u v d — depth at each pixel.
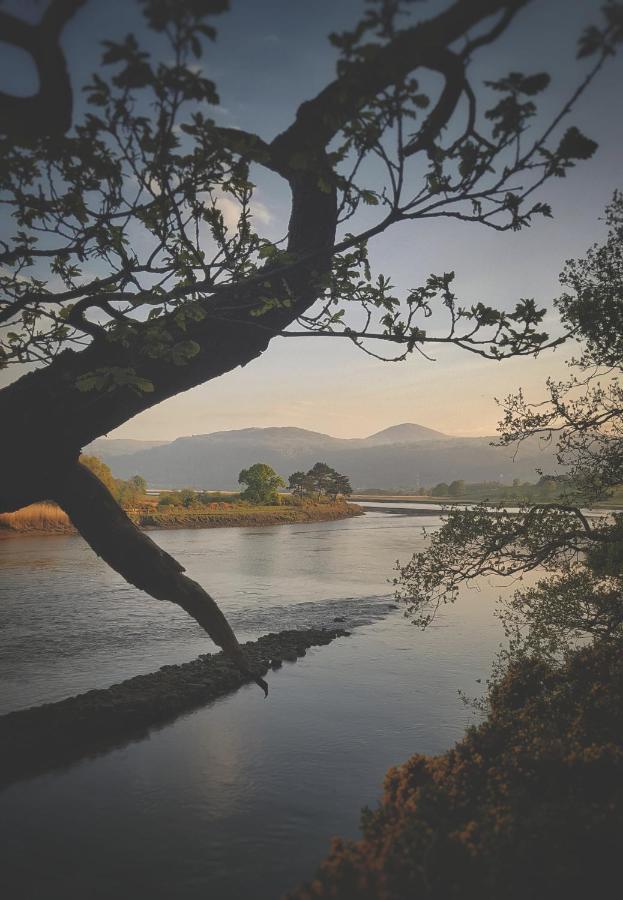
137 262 4.62
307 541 61.97
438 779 5.54
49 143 4.12
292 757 10.01
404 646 18.59
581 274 9.90
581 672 8.76
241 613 24.42
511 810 4.62
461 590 29.59
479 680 13.40
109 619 22.30
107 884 6.26
